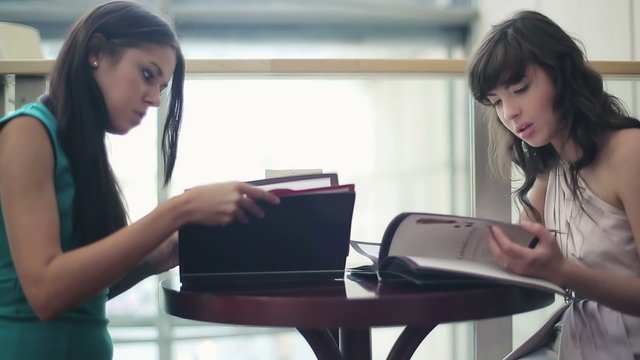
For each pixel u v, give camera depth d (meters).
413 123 3.22
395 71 1.34
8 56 1.48
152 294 2.74
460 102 3.05
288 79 1.38
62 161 0.92
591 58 2.03
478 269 0.81
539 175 1.25
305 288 0.81
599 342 1.03
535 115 1.06
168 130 1.14
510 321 1.40
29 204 0.84
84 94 0.95
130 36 0.96
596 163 1.07
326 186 0.98
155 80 0.99
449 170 3.14
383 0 3.45
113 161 1.12
